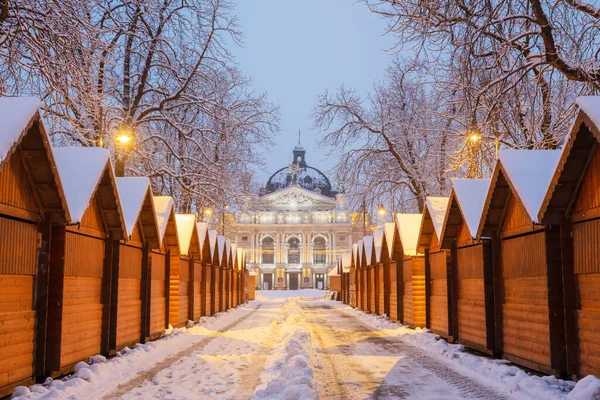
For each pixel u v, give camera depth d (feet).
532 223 34.12
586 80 41.27
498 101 44.65
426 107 98.43
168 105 93.97
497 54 42.60
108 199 41.24
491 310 42.78
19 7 42.86
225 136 98.02
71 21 47.37
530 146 52.75
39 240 32.99
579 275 31.78
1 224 28.55
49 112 49.75
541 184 34.96
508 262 40.45
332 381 34.06
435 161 94.58
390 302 84.12
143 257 52.70
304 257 416.26
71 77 48.73
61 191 32.19
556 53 40.70
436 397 29.37
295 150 461.37
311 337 61.16
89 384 32.42
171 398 29.45
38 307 32.60
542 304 34.42
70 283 36.29
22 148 29.71
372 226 154.71
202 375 36.37
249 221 413.39
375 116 107.96
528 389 30.22
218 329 74.23
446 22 42.63
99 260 41.81
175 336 59.72
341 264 170.09
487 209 40.83
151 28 83.61
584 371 30.78
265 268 415.03
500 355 42.01
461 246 50.24
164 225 57.98
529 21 43.14
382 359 43.50
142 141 88.28
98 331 41.19
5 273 29.07
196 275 82.12
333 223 416.26
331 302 175.11
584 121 27.58
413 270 65.62
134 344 49.70
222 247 105.09
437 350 48.75
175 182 101.09
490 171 56.95
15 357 29.89
